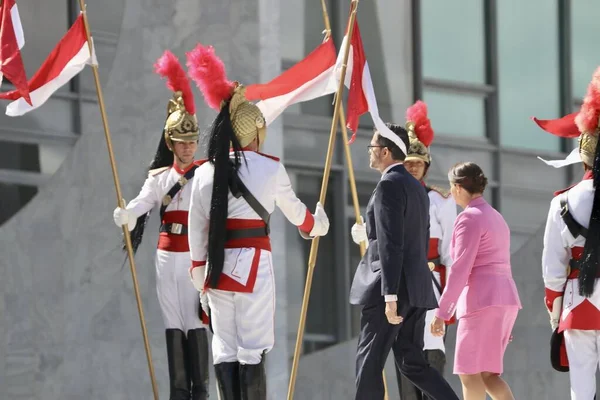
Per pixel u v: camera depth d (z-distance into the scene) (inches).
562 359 704.4
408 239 720.3
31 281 1035.3
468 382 775.7
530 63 1376.7
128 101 1088.8
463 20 1332.4
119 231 1070.4
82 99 1074.1
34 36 1078.4
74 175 1063.0
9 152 1037.2
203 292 674.2
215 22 1111.6
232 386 661.3
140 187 1078.4
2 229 1028.5
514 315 780.6
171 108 822.5
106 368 1056.2
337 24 1235.9
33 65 1077.8
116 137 1080.8
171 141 814.5
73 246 1056.2
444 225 880.9
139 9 1098.7
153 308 1075.9
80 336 1050.1
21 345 1024.9
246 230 660.1
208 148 667.4
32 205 1043.3
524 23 1374.3
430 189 890.1
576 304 681.6
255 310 657.6
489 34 1347.2
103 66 1087.6
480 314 768.3
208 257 653.3
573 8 1408.7
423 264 724.7
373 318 718.5
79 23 828.6
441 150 1305.4
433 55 1306.6
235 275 654.5
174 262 811.4
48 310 1039.6
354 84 795.4
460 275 757.9
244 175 659.4
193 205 665.6
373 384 716.0
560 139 1392.7
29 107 844.0
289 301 1165.1
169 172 821.2
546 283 695.7
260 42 1123.9
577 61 1411.2
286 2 1195.3
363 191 1232.2
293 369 735.7
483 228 765.3
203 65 669.9
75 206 1060.5
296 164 1192.8
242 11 1119.6
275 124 1177.4
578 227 682.8
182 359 812.6
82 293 1055.0
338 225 1214.9
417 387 775.7
